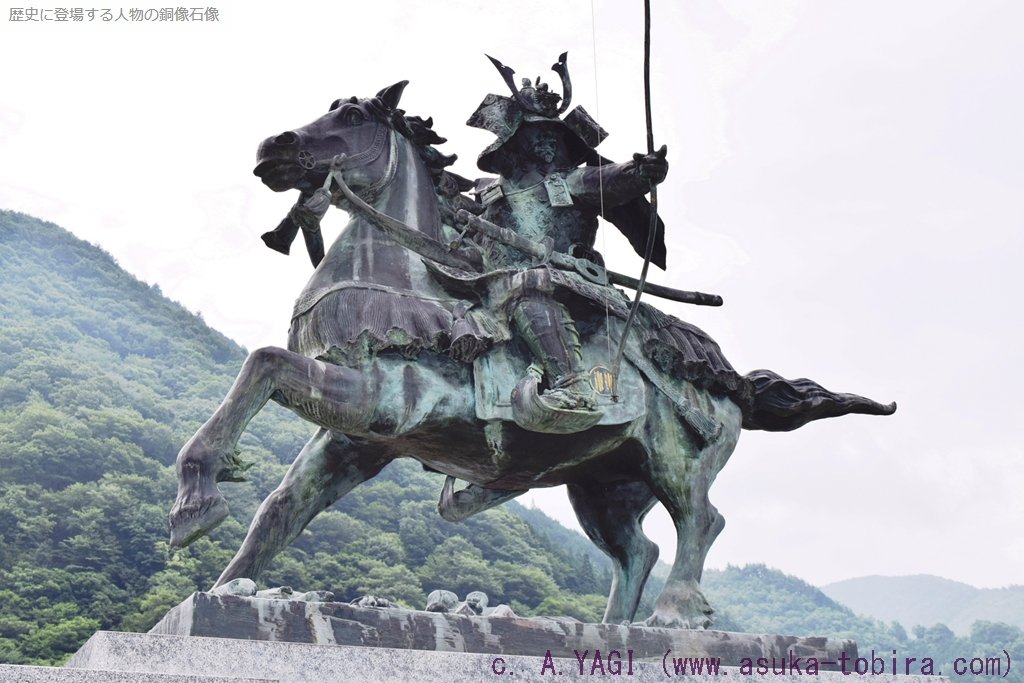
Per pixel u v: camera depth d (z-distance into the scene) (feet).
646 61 17.85
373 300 17.47
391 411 17.15
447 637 14.99
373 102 19.17
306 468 18.19
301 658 13.64
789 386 21.30
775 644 17.08
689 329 20.71
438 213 19.53
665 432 19.57
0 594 91.09
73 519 104.83
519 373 18.31
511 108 20.52
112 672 12.17
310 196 18.39
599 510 21.04
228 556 100.27
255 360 16.25
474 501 20.44
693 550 19.12
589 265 19.74
